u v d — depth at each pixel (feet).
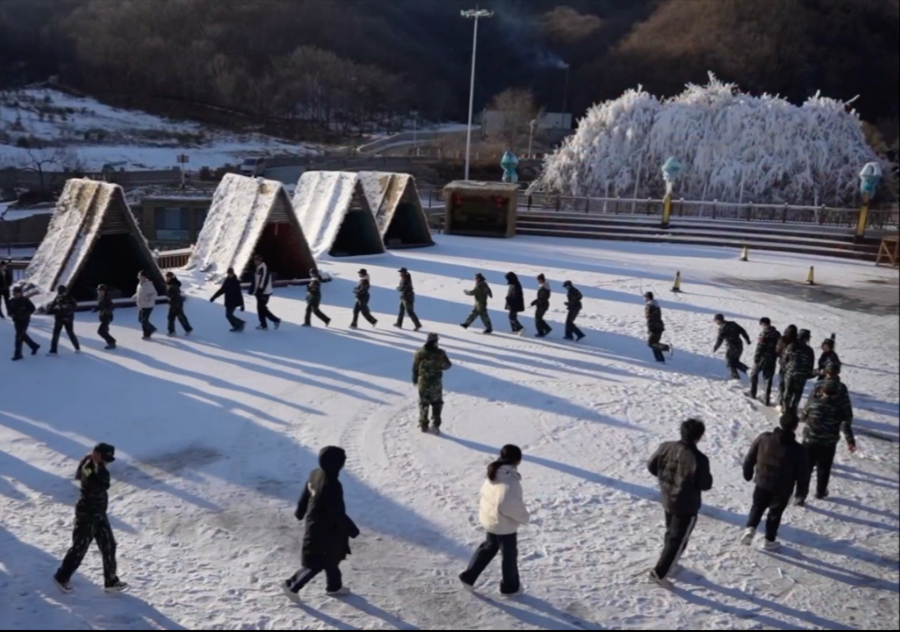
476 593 29.09
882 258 110.01
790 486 31.76
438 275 92.68
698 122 159.02
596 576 30.50
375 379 54.44
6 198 172.76
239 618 27.12
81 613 27.12
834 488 38.99
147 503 35.53
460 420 47.26
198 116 291.17
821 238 121.60
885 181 141.38
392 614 27.66
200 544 32.09
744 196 153.38
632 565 31.40
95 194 75.25
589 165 163.43
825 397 36.73
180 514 34.60
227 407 48.32
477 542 32.86
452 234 129.49
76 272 72.02
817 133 152.46
